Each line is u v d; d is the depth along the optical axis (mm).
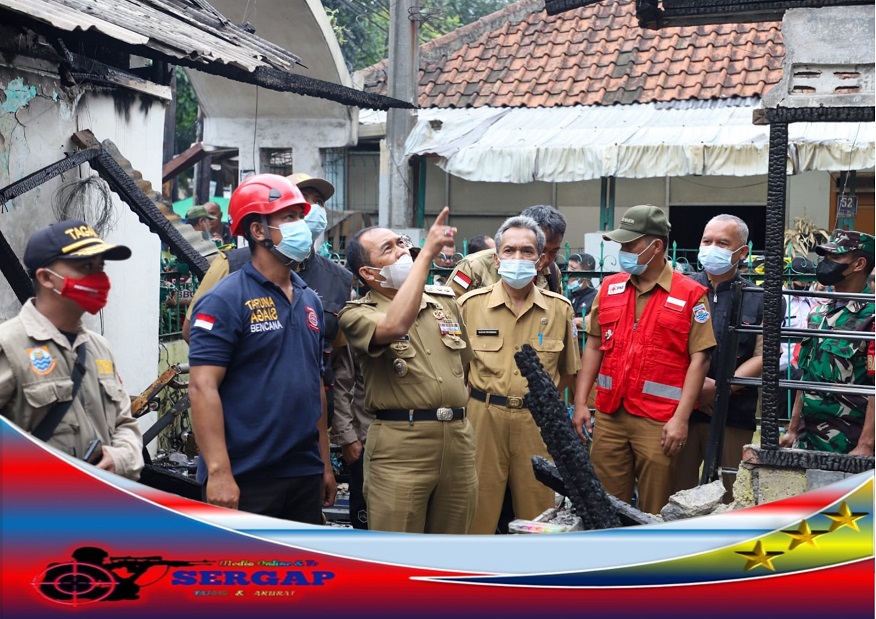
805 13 4230
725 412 4805
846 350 4633
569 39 15836
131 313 7902
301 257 3861
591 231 14797
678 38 15211
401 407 4438
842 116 4102
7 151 6125
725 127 12570
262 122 14609
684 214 14445
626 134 12766
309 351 3967
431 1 21750
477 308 5309
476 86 15273
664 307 5074
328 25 13336
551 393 3840
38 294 3361
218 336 3727
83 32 5930
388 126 13602
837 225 12938
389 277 4527
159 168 8547
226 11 13117
